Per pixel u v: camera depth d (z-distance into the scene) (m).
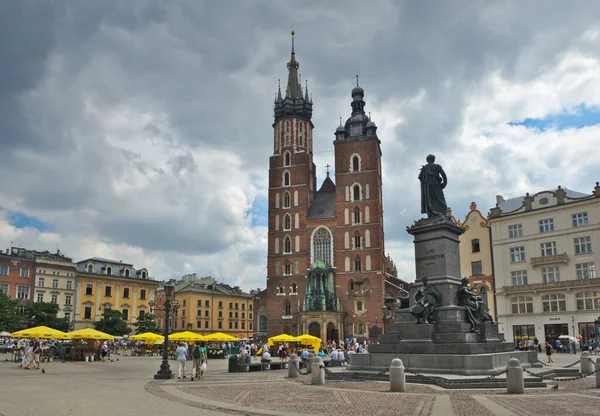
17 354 54.50
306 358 42.59
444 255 29.28
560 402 18.12
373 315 104.44
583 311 66.56
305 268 111.69
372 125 115.06
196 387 25.84
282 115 122.75
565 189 74.88
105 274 113.75
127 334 102.00
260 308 131.00
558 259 69.69
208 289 146.75
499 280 75.75
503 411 16.25
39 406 18.56
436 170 32.06
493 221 77.69
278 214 116.50
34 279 102.25
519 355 27.61
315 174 127.12
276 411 16.97
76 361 56.06
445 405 17.56
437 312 27.94
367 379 26.28
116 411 17.31
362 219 109.94
